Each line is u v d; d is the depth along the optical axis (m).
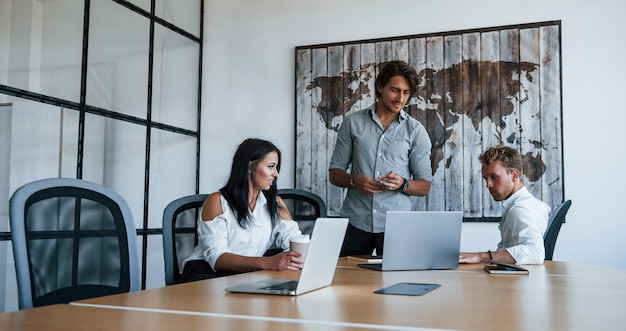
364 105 3.94
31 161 2.97
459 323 0.95
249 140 2.17
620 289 1.42
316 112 4.06
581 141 3.51
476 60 3.72
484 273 1.82
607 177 3.45
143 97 3.84
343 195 3.94
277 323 0.94
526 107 3.61
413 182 2.87
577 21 3.56
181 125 4.21
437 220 1.92
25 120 2.95
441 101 3.78
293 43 4.21
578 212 3.49
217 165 4.34
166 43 4.07
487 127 3.68
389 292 1.32
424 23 3.88
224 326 0.91
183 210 2.15
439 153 3.76
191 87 4.32
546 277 1.70
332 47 4.05
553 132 3.55
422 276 1.72
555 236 2.51
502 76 3.67
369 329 0.90
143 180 3.82
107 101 3.51
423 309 1.09
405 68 2.90
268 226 2.21
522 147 3.61
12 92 2.88
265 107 4.25
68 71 3.22
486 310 1.08
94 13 3.42
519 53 3.64
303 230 2.87
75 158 3.26
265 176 2.14
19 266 1.27
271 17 4.29
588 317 1.01
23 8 2.98
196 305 1.11
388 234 1.85
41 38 3.06
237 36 4.36
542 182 3.55
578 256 3.48
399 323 0.94
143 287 3.80
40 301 1.32
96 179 3.40
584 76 3.53
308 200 2.93
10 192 2.84
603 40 3.51
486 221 3.62
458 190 3.70
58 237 1.41
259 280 1.49
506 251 2.13
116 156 3.56
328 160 4.00
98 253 1.51
